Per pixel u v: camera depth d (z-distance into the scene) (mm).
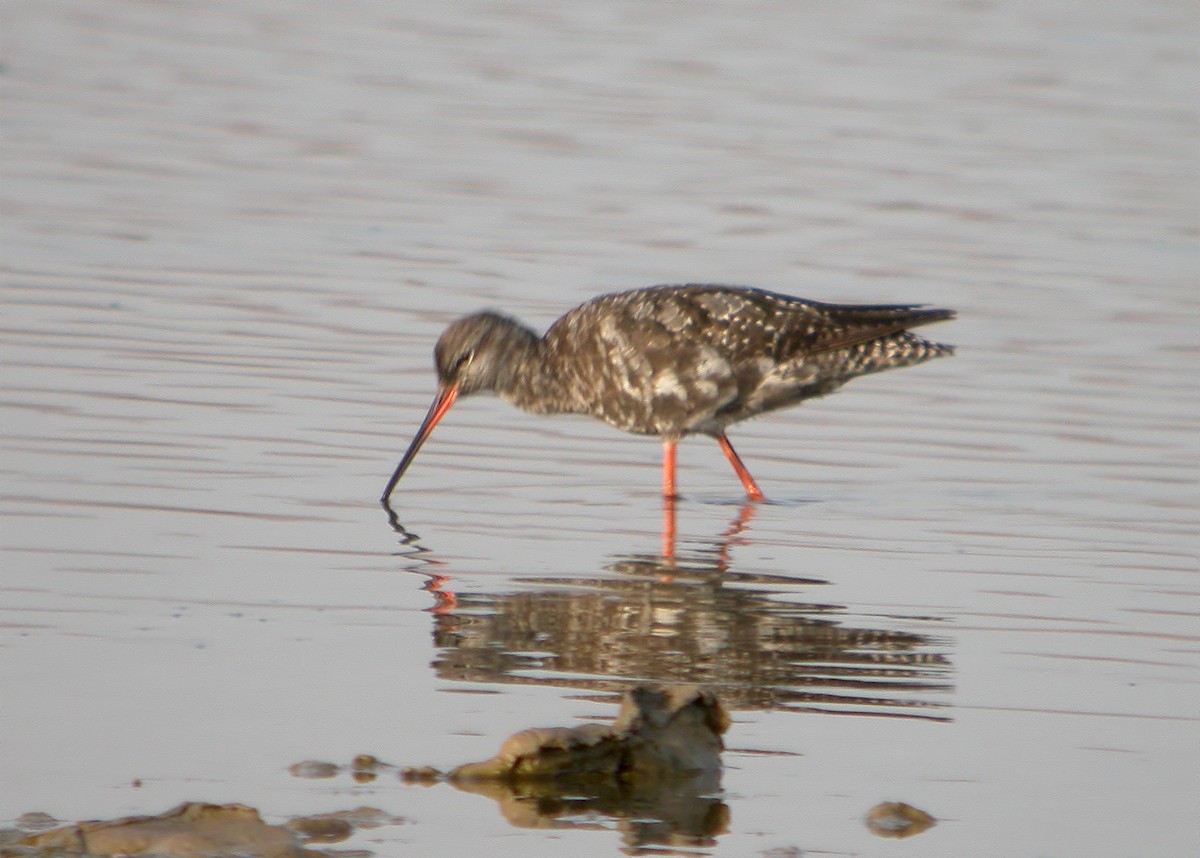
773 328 14875
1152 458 15180
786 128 26469
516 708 9727
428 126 26078
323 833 8164
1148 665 10680
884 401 16766
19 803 8312
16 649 10289
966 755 9289
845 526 13633
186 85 27844
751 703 9984
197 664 10203
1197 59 31312
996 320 18797
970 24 33594
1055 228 22141
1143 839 8328
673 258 20500
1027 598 11953
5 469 13695
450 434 15664
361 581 11914
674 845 8188
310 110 26750
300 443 14852
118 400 15477
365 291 19047
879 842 8266
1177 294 19734
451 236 21141
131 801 8383
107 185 22531
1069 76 29938
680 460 15469
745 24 33250
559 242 21031
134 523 12773
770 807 8617
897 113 27422
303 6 33969
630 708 9211
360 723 9430
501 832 8258
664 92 28344
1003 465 15062
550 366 15438
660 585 12094
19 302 17953
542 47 31078
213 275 19297
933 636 11164
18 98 26531
